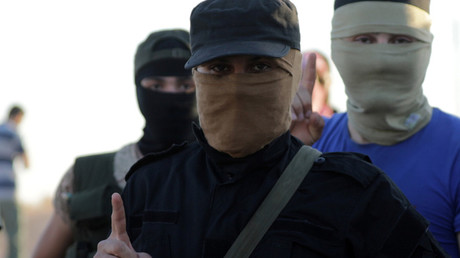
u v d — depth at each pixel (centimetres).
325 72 729
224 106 332
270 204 328
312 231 320
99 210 508
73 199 518
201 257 330
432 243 336
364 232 322
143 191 357
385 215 324
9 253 1567
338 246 318
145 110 536
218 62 330
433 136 465
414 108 473
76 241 521
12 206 1580
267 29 329
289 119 346
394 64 469
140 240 342
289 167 336
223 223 329
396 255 322
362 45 479
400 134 470
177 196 346
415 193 452
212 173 344
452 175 449
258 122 332
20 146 1595
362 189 326
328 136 512
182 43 539
